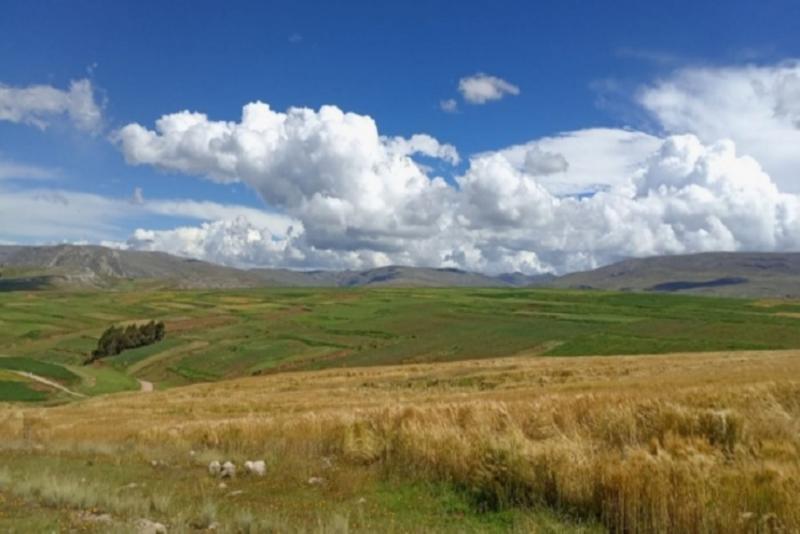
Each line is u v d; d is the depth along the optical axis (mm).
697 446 13086
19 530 10406
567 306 146625
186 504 12875
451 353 100562
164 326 150250
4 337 144750
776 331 100000
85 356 129875
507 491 12359
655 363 58469
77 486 13414
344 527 10414
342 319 144125
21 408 58406
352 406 37219
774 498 9906
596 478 11453
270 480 15383
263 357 111688
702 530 9789
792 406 18359
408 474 14758
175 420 35531
